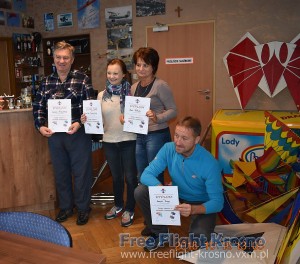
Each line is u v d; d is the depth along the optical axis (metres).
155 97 2.41
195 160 1.99
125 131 2.45
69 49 2.46
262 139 2.89
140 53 2.34
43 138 2.91
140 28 5.37
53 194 3.04
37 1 6.20
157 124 2.41
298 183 2.38
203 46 4.98
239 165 2.52
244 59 4.55
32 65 6.27
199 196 2.12
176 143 1.93
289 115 3.25
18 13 6.11
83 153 2.65
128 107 2.37
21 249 0.98
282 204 2.43
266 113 2.40
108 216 2.83
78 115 2.58
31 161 2.90
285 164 2.36
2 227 1.23
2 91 6.09
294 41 4.28
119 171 2.73
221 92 4.97
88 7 5.73
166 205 1.86
